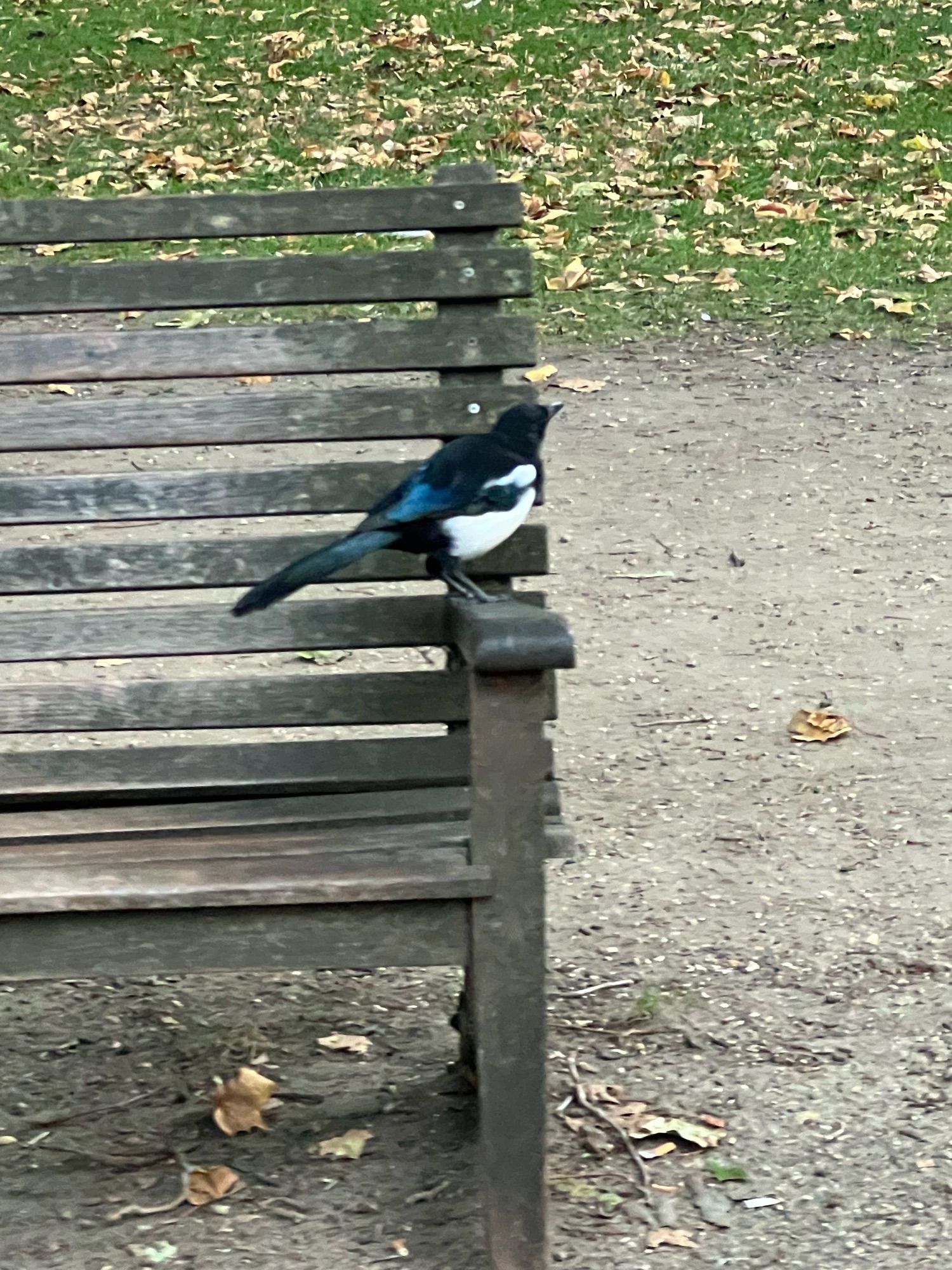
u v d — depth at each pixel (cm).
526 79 1155
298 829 289
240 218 313
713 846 428
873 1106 318
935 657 536
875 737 486
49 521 312
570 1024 348
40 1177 297
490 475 287
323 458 692
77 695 306
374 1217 285
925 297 848
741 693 516
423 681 311
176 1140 308
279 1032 347
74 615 309
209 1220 285
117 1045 342
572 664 244
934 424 723
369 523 280
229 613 310
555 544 623
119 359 311
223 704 309
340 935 253
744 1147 306
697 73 1165
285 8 1296
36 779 309
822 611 569
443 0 1307
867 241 916
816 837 431
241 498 314
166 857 267
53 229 310
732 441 710
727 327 823
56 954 249
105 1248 278
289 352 313
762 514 645
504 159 1024
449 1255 275
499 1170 259
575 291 861
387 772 311
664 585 591
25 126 1082
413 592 552
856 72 1173
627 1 1312
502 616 254
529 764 249
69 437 311
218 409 312
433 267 314
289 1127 312
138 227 311
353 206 314
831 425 724
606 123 1083
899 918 389
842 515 643
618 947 380
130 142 1057
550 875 414
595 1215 287
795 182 991
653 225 937
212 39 1236
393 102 1116
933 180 995
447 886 250
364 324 314
